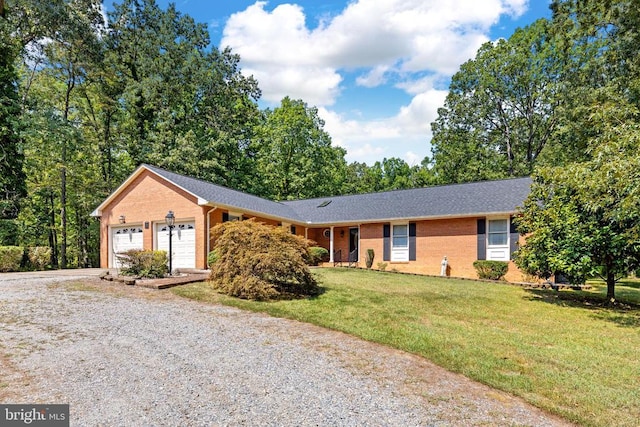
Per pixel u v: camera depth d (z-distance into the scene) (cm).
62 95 2327
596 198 873
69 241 2697
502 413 392
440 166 3284
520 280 1513
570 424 377
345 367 509
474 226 1661
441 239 1734
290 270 958
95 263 2827
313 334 659
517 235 1558
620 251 927
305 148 3400
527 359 558
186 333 640
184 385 435
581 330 749
